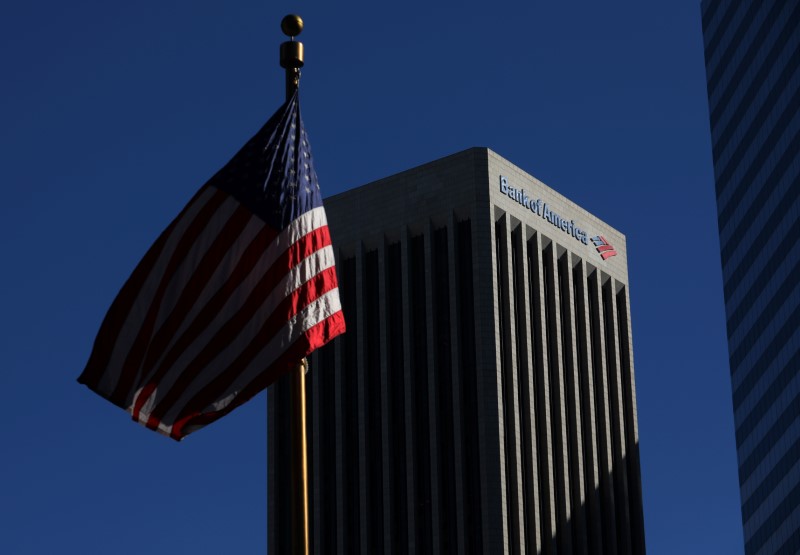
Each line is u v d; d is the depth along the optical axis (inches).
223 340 1676.9
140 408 1686.8
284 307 1673.2
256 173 1716.3
